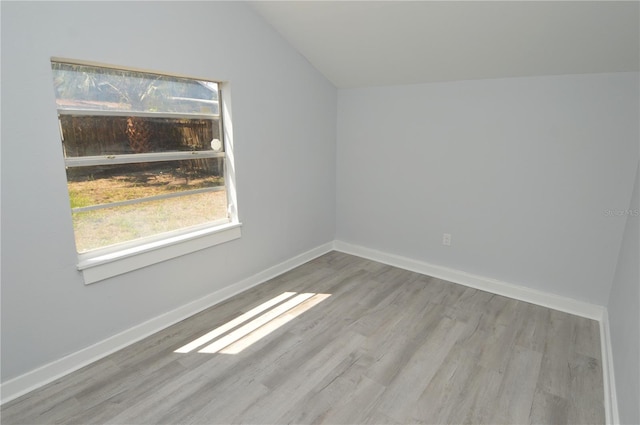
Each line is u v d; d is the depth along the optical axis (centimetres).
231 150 271
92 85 199
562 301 268
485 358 212
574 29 203
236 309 269
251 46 271
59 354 196
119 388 187
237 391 186
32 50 168
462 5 209
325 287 307
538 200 268
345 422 167
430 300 284
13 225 172
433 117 307
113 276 212
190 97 248
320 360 210
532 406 176
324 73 340
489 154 284
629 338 164
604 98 233
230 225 279
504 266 293
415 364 207
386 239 362
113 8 193
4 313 174
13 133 167
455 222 312
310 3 244
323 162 366
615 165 236
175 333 237
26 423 165
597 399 181
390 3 223
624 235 231
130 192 224
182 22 225
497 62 251
